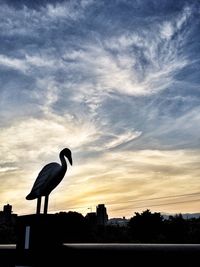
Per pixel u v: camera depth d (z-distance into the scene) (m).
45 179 6.58
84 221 16.91
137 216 29.64
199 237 21.03
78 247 5.00
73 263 4.98
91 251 4.75
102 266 4.59
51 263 5.28
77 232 15.61
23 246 5.81
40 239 5.52
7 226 18.86
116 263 4.43
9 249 6.12
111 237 20.92
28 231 5.77
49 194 6.61
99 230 21.16
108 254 4.54
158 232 28.16
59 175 6.53
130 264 4.28
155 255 4.05
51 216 5.60
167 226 27.00
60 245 5.30
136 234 28.66
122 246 4.52
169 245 4.20
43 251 5.42
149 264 4.08
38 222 5.64
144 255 4.15
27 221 5.86
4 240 16.08
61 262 5.17
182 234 25.02
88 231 17.25
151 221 28.94
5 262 6.09
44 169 6.84
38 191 6.55
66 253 5.12
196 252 3.77
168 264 3.92
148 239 27.98
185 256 3.81
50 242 5.41
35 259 5.50
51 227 5.52
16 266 5.86
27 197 6.80
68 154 8.24
